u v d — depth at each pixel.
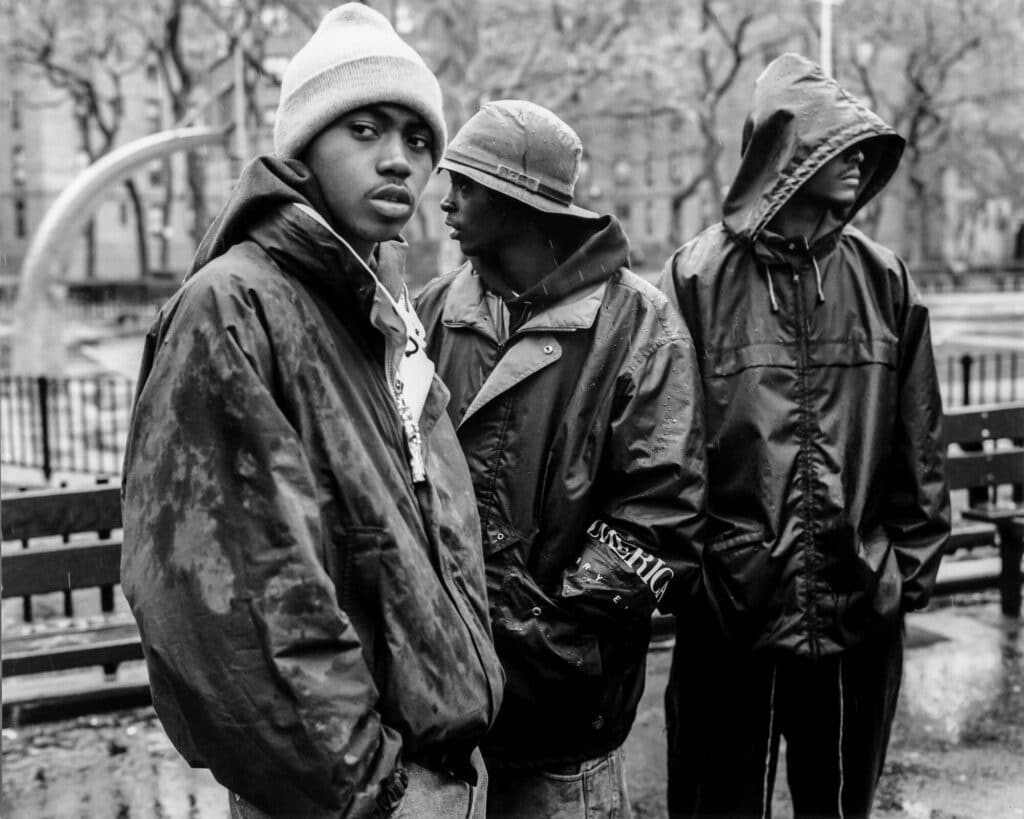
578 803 3.02
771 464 3.40
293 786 1.73
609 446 3.06
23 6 43.38
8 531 4.54
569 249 3.24
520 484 3.04
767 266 3.50
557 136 3.05
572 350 3.10
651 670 5.60
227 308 1.81
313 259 1.91
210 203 59.47
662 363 3.07
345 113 1.95
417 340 2.28
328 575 1.82
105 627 5.01
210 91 49.00
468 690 1.98
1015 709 5.10
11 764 4.50
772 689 3.55
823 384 3.47
